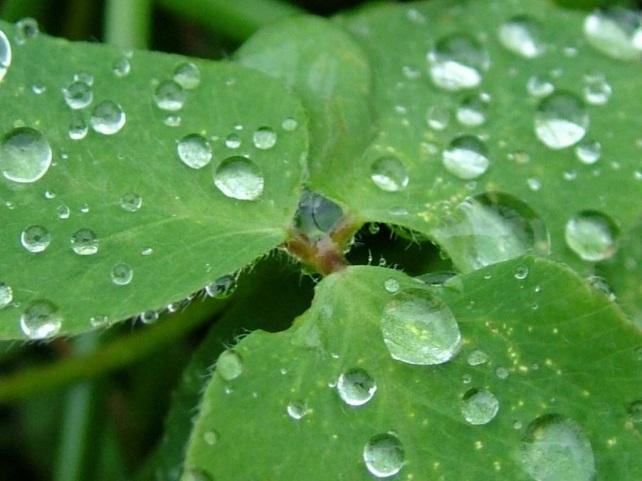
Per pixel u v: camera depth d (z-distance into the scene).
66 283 0.06
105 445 0.09
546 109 0.07
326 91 0.07
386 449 0.06
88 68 0.07
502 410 0.06
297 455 0.06
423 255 0.07
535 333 0.06
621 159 0.07
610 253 0.07
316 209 0.07
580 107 0.07
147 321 0.07
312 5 0.09
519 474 0.06
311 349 0.06
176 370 0.09
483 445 0.06
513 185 0.07
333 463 0.06
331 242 0.07
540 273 0.06
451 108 0.07
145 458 0.09
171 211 0.07
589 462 0.06
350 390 0.06
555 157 0.07
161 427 0.09
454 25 0.08
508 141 0.07
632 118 0.07
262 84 0.07
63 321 0.06
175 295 0.06
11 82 0.07
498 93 0.07
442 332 0.06
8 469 0.09
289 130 0.07
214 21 0.09
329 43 0.08
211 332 0.07
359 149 0.07
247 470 0.06
